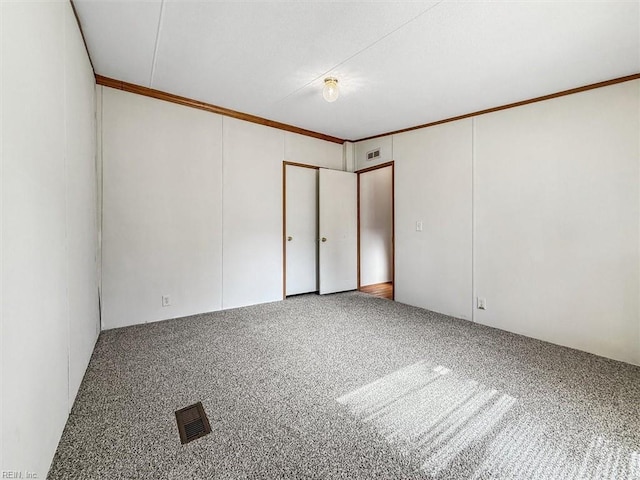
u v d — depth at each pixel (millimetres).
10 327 917
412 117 3684
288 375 2148
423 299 3945
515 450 1437
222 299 3748
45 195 1277
